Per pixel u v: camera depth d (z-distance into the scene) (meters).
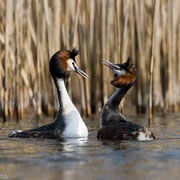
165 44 18.80
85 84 17.25
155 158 7.79
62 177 6.50
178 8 19.31
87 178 6.45
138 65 18.19
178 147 8.93
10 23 15.90
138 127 10.10
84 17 17.55
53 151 8.56
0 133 11.70
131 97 21.06
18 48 15.73
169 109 18.91
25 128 13.12
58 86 11.02
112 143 9.51
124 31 15.91
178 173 6.71
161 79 19.59
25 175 6.63
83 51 17.56
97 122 14.76
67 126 10.60
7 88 15.41
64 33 16.94
